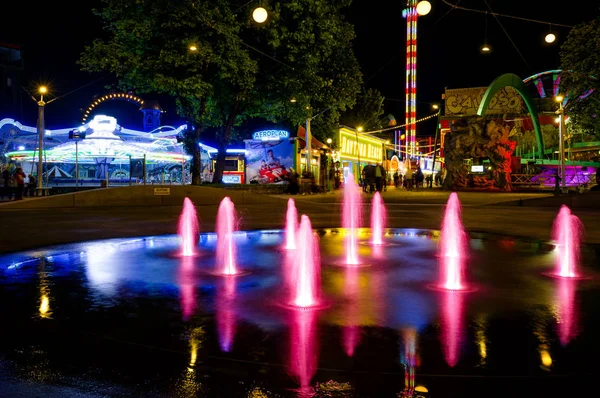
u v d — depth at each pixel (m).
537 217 15.93
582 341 4.09
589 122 33.41
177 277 6.81
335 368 3.52
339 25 28.92
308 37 26.36
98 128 35.41
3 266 7.67
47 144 35.53
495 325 4.55
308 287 6.16
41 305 5.30
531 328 4.45
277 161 34.44
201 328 4.47
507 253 8.87
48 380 3.31
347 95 29.91
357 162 50.34
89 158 35.78
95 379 3.33
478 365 3.57
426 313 4.97
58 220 15.13
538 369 3.49
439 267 7.53
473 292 5.88
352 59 29.75
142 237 11.27
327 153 39.31
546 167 41.31
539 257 8.43
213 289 6.06
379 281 6.53
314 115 34.12
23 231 12.27
